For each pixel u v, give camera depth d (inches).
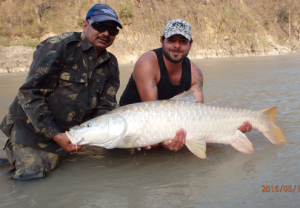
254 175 104.4
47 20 1603.1
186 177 105.9
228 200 86.8
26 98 107.0
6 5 1488.7
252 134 161.3
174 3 2222.0
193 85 154.5
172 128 120.3
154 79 142.3
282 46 2593.5
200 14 2290.8
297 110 204.5
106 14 118.2
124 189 97.4
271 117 141.9
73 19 1658.5
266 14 2957.7
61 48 112.8
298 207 81.2
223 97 275.3
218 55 2171.5
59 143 112.6
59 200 90.3
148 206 85.2
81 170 116.7
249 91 310.2
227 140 133.6
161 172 112.1
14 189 98.6
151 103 121.4
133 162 125.4
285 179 99.7
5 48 1134.4
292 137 146.3
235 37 2426.2
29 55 1062.4
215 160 123.1
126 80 494.9
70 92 119.6
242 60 1325.0
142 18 1902.1
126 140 117.9
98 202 88.6
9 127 116.1
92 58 124.2
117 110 119.6
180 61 138.3
